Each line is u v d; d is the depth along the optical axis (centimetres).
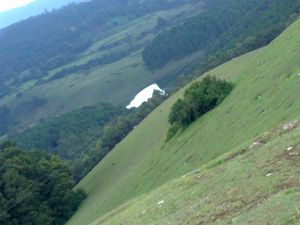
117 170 15812
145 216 5200
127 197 11675
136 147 16200
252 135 7950
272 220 3253
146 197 6381
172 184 6025
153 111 19075
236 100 11025
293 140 4881
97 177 16800
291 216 3203
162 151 12569
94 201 14350
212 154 9244
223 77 15300
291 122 5869
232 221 3594
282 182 3956
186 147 11212
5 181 14775
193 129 11981
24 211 14375
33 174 15512
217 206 4141
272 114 8144
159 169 11550
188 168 9744
